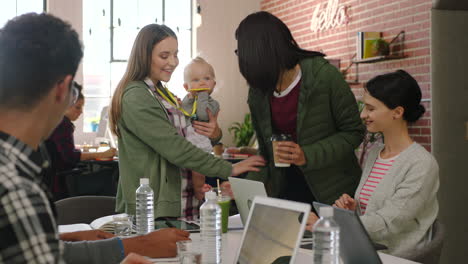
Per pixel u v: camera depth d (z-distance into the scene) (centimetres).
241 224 229
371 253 138
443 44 358
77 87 116
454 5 354
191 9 839
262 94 257
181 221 229
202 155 232
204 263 167
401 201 209
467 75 363
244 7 849
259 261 139
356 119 254
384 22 609
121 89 239
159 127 229
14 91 101
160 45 242
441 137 360
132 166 238
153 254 169
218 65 839
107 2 800
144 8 818
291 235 130
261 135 270
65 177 472
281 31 239
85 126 793
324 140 249
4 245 89
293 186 265
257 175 262
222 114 841
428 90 549
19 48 101
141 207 220
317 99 249
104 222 225
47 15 108
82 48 111
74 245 156
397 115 224
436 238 199
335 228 136
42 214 93
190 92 298
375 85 227
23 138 102
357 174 269
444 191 360
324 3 713
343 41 679
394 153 228
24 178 96
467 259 362
